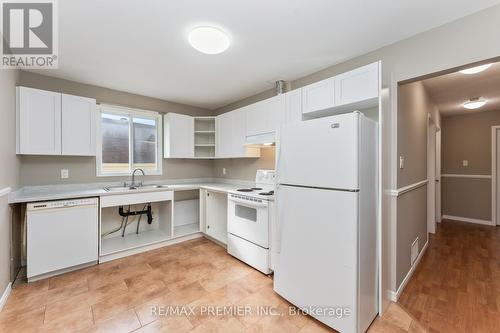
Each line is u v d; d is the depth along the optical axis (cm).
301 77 297
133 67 266
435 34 189
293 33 199
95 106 303
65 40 208
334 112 241
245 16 176
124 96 352
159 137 395
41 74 283
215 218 369
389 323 179
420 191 303
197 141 439
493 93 349
